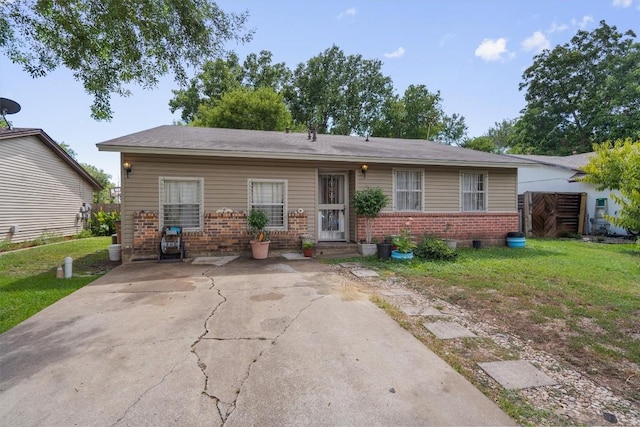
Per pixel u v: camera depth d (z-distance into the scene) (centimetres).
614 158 492
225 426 199
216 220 824
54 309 421
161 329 353
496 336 346
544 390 245
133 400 226
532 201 1316
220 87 2673
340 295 486
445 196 999
